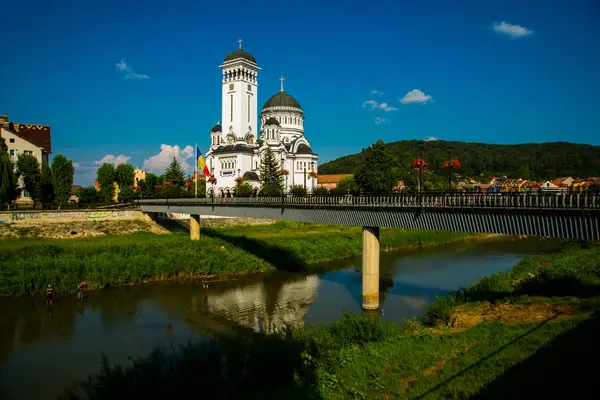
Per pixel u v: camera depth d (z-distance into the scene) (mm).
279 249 67625
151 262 55875
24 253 55000
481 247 82000
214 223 90750
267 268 61094
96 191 146125
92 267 52500
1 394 27438
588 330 25406
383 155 96875
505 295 38500
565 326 26891
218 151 133375
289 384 23438
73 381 29047
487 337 27281
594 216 24938
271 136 137000
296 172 141125
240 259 61125
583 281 39562
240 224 92625
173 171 139625
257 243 71625
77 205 92312
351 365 24406
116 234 75062
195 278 55969
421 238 83750
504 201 29953
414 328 31250
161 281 54500
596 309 29984
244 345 28016
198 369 24891
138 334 37500
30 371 30562
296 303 45781
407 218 36031
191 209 68125
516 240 90875
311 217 45469
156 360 26578
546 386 19094
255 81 138750
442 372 22703
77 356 33062
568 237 26406
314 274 59094
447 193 33500
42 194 92000
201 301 46781
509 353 23688
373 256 41094
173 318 41531
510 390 19281
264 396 21828
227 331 37938
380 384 22188
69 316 42000
